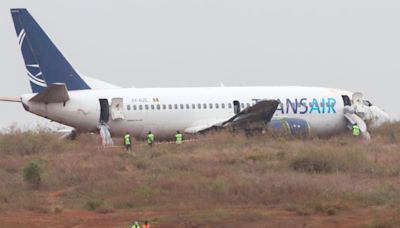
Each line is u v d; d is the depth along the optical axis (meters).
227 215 106.31
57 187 139.12
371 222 99.62
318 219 105.06
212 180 137.12
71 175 145.50
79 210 117.75
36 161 161.50
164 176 143.50
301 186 128.62
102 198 125.50
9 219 109.94
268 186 129.38
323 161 156.50
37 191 135.62
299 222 102.19
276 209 114.38
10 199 125.38
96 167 157.12
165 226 101.19
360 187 129.12
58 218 110.88
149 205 119.81
